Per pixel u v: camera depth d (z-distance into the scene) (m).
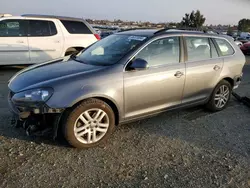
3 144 3.33
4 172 2.77
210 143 3.70
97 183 2.70
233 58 4.97
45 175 2.77
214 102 4.84
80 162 3.05
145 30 4.40
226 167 3.10
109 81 3.35
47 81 3.18
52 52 8.34
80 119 3.23
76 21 8.80
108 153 3.28
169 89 3.97
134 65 3.48
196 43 4.43
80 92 3.15
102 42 4.48
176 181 2.79
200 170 3.01
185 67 4.14
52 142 3.45
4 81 6.77
